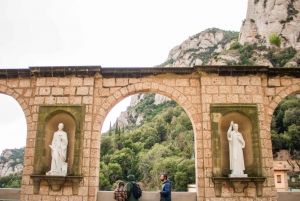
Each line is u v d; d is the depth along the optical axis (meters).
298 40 103.19
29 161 14.30
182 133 84.00
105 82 15.26
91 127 14.50
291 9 111.38
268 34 109.94
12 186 58.31
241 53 107.06
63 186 13.70
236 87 14.77
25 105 15.33
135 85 15.16
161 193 11.61
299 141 63.03
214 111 14.27
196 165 14.03
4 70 15.60
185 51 166.00
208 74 14.92
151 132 91.44
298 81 15.23
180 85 15.12
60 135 14.09
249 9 122.44
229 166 14.01
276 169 49.16
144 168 67.44
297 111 67.75
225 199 13.29
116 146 89.06
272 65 94.31
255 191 13.40
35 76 15.25
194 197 13.92
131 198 12.05
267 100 14.98
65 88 14.98
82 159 13.98
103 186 59.03
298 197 14.21
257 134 13.92
